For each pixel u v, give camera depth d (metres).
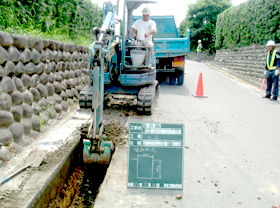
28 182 3.09
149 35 6.66
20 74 4.33
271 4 11.27
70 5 9.36
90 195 3.79
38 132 4.61
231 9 18.06
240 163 4.13
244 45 15.30
